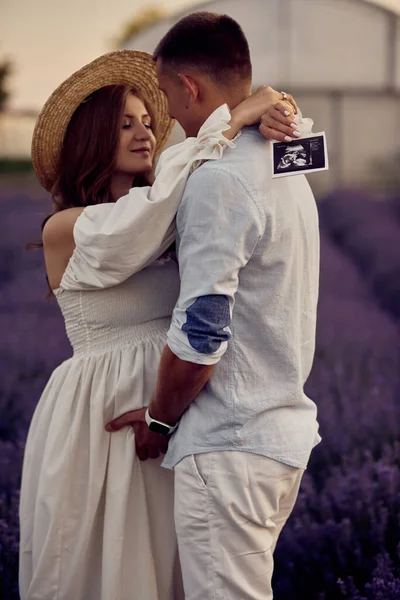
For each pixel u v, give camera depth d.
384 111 28.33
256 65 27.70
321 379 7.38
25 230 17.53
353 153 28.56
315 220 3.21
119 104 3.56
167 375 2.97
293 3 27.12
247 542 3.05
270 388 3.06
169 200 3.00
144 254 3.13
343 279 12.92
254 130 3.07
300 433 3.10
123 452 3.35
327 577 4.12
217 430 3.04
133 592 3.36
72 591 3.37
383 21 27.42
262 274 3.01
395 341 9.06
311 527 4.41
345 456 5.34
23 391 7.12
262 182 2.95
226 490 3.01
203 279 2.88
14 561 4.34
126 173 3.68
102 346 3.43
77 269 3.30
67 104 3.61
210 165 2.96
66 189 3.68
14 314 10.68
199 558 3.05
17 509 4.83
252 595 3.06
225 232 2.89
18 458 5.59
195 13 3.15
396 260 13.60
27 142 38.75
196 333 2.88
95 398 3.36
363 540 4.44
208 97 3.13
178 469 3.10
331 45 27.55
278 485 3.06
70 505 3.37
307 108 28.14
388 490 4.78
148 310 3.42
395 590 3.89
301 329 3.17
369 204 21.48
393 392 6.90
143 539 3.37
